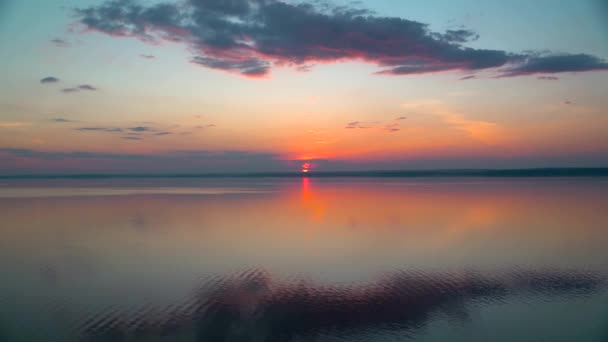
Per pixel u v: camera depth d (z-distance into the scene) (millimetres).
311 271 22906
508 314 16984
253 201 60688
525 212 44750
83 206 53938
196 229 35812
